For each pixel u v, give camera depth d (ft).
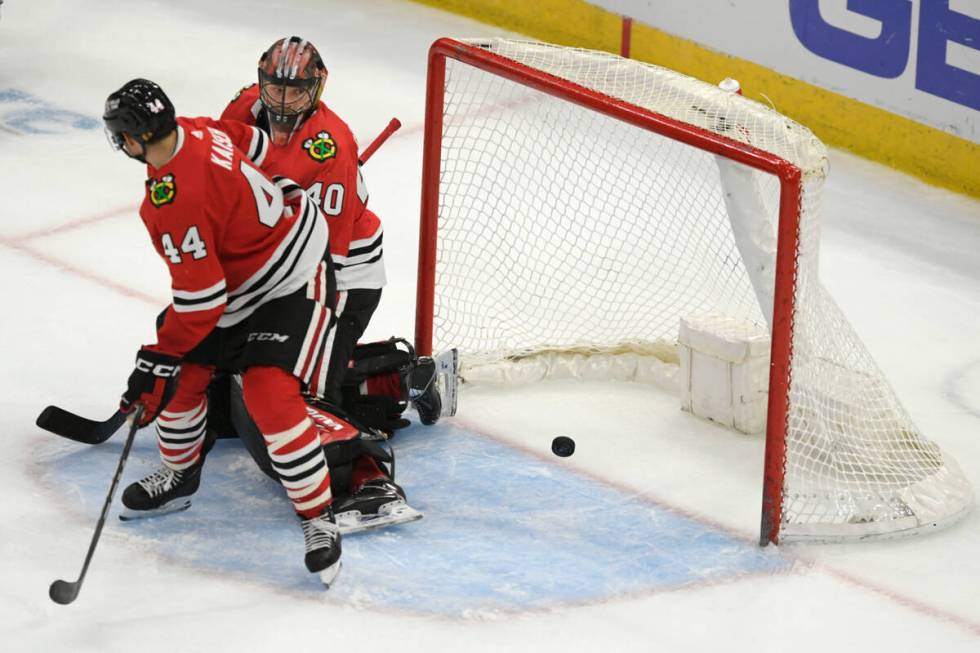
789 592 44.32
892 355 60.85
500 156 74.69
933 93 75.56
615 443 52.80
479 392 56.24
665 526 47.60
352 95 86.22
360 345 52.08
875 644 42.06
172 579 43.70
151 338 59.16
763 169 43.11
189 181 40.14
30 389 54.34
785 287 43.29
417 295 55.52
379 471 48.29
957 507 48.24
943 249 71.00
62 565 44.01
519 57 51.16
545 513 48.16
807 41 80.02
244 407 47.39
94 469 49.32
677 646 41.50
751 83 83.76
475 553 45.65
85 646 40.42
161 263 66.13
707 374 53.42
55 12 97.60
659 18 87.35
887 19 75.97
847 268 68.80
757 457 52.08
